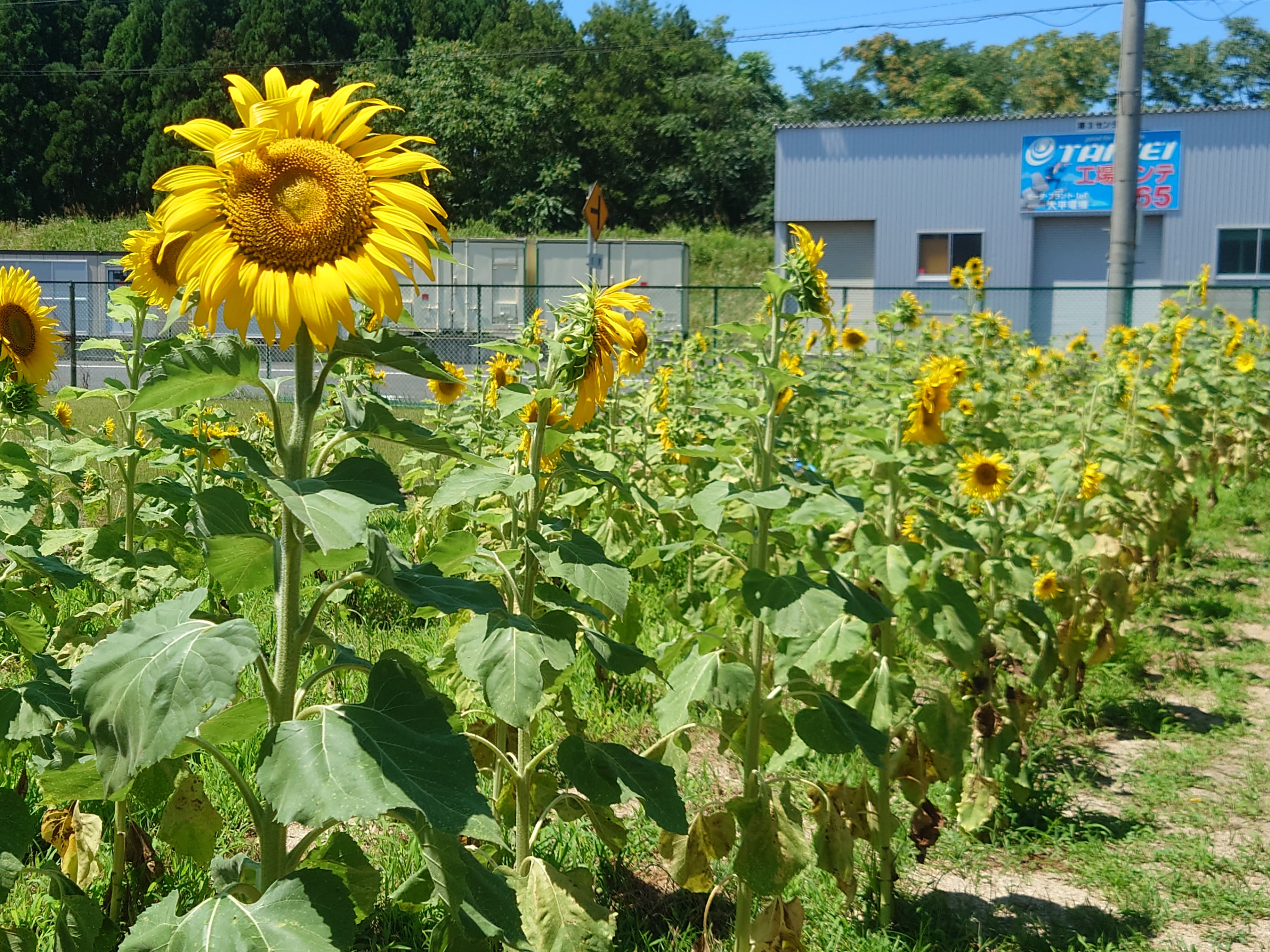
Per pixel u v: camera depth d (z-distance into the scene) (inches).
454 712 103.3
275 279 69.7
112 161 2123.5
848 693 139.9
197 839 102.3
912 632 240.7
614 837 119.9
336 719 70.2
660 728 116.0
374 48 2142.0
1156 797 181.9
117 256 960.9
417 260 71.5
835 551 175.2
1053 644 187.3
